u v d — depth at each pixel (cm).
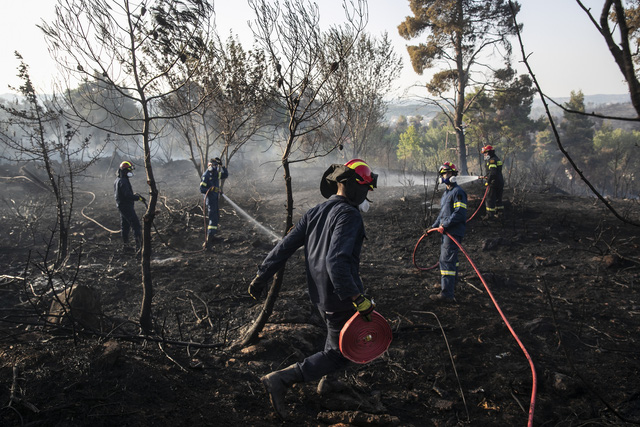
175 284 596
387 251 805
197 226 965
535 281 632
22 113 643
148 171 393
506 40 2575
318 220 269
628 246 769
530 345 431
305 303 505
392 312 507
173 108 1080
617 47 141
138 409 266
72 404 252
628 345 433
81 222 974
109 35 379
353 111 1464
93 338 361
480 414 326
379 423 297
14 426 230
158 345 365
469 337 441
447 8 2520
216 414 287
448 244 539
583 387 357
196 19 397
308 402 320
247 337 400
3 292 505
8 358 286
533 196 1264
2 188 1309
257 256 747
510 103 3019
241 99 991
